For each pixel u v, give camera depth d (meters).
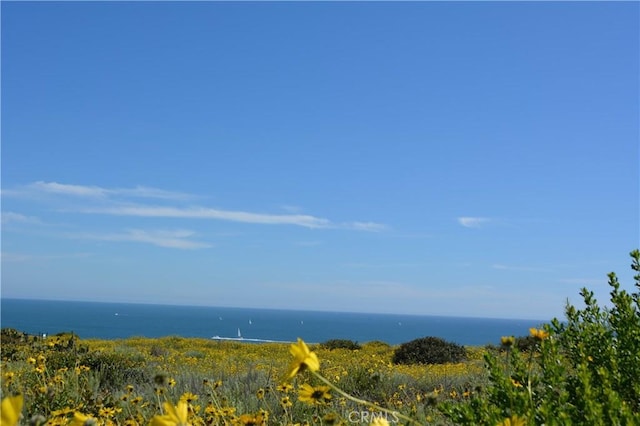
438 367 13.76
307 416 5.52
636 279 3.96
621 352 3.55
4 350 11.44
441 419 4.63
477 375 9.74
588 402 2.76
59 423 4.23
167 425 1.97
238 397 7.06
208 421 4.50
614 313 3.79
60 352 10.61
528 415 2.72
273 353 21.03
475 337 163.62
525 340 12.12
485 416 2.97
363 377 9.56
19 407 1.47
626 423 2.69
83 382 6.96
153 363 12.14
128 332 125.88
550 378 3.20
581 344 3.34
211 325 186.25
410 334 174.38
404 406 7.02
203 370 11.34
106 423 4.74
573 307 3.80
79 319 192.62
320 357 17.02
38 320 173.50
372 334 166.88
